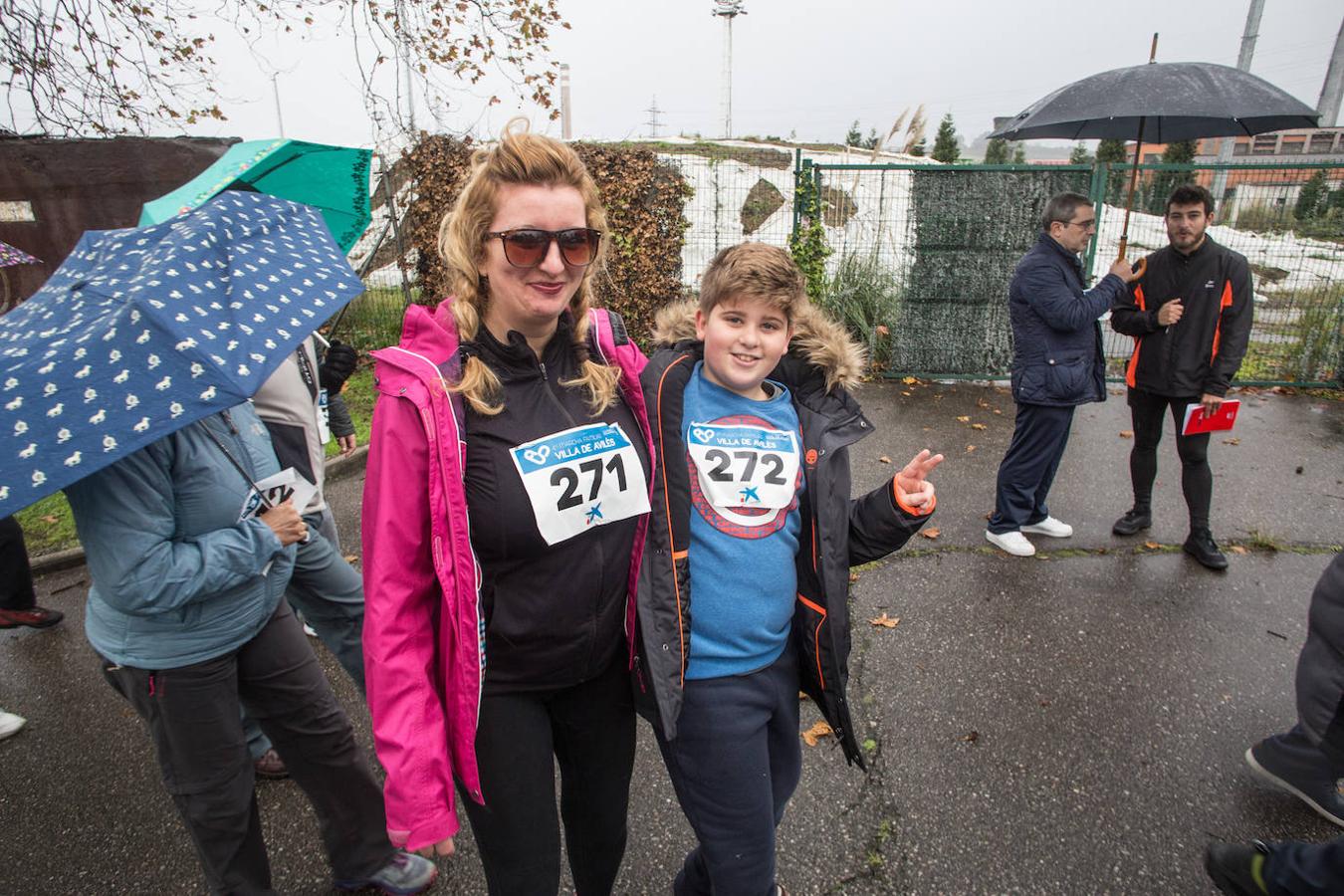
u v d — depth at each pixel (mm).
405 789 1433
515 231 1425
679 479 1674
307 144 3307
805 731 2963
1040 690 3178
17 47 5820
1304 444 6242
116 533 1638
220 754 1922
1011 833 2477
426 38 7312
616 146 8805
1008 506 4332
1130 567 4191
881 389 7988
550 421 1547
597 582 1605
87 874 2443
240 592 1886
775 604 1724
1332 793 2477
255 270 1802
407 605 1460
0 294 8078
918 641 3527
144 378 1475
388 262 9133
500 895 1664
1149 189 8023
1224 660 3369
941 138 32969
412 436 1405
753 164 9336
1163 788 2658
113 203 8148
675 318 1900
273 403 2611
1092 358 4172
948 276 8117
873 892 2277
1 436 1359
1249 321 3969
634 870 2391
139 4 6312
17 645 3807
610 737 1789
